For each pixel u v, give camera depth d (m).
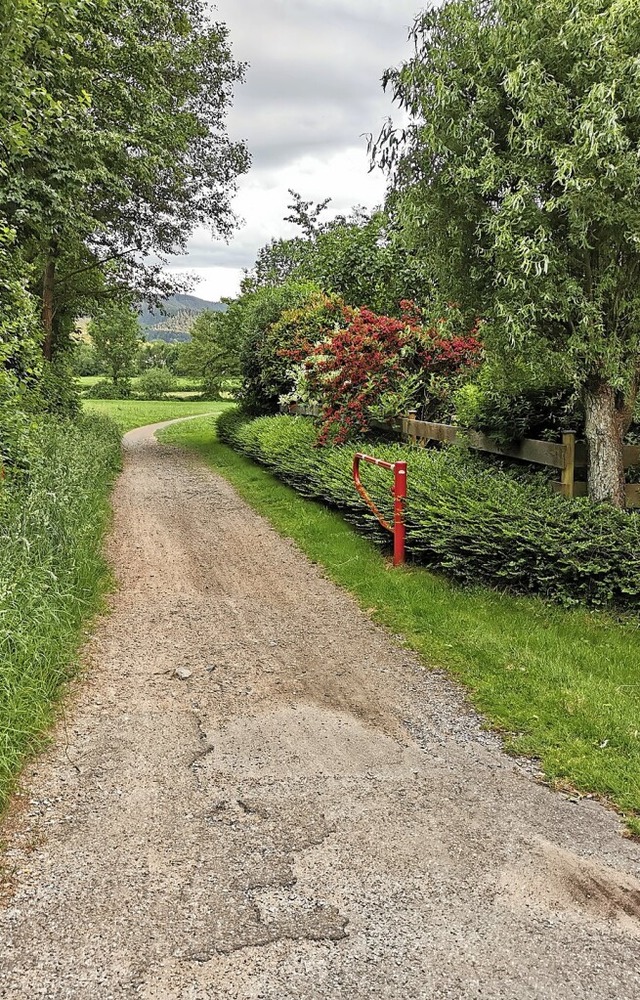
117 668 4.32
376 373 9.48
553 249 4.82
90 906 2.28
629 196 4.59
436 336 9.40
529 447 6.36
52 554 5.33
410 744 3.42
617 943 2.14
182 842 2.63
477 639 4.57
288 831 2.71
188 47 16.39
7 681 3.34
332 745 3.41
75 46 10.14
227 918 2.23
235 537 7.99
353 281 15.35
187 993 1.94
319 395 10.46
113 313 22.66
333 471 8.54
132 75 13.45
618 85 4.46
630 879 2.45
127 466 14.60
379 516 6.63
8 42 6.23
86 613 5.14
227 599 5.77
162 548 7.45
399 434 9.40
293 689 4.07
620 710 3.60
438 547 5.73
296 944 2.12
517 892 2.37
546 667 4.10
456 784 3.06
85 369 65.81
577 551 4.81
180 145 15.67
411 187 5.64
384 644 4.76
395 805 2.89
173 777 3.10
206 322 53.62
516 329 4.90
